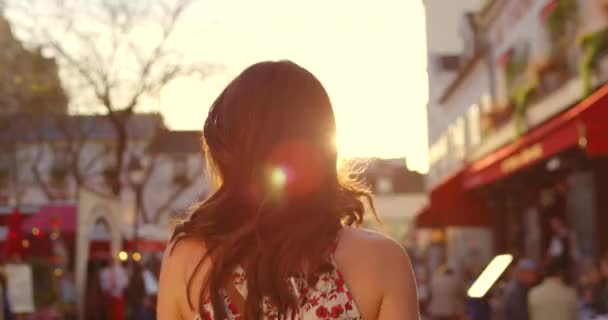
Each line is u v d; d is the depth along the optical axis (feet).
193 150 213.25
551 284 36.78
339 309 6.81
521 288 38.60
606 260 46.24
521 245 79.82
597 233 54.70
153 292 60.90
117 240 55.62
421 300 82.64
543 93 63.82
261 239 6.86
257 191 7.11
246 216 7.09
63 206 70.90
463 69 101.71
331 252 6.91
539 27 65.72
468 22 103.86
